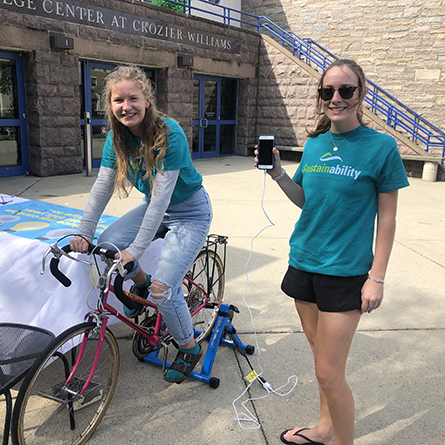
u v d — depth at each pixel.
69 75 8.59
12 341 1.88
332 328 1.77
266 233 5.63
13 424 1.80
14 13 7.50
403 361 2.88
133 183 2.36
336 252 1.79
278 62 13.03
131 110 1.94
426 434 2.21
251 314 3.46
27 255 2.35
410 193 8.82
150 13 9.91
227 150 13.78
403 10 12.60
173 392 2.49
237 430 2.21
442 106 12.57
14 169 8.56
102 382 2.45
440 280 4.29
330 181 1.78
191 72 11.27
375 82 13.36
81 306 2.33
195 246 2.31
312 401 2.46
